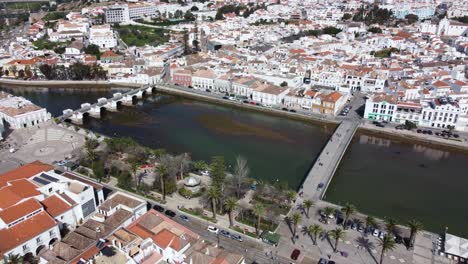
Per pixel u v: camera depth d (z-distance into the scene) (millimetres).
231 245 153250
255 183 197125
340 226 165125
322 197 190125
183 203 182000
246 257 146625
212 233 160500
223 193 179125
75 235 140375
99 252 132250
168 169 198000
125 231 141625
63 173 190875
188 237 140125
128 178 192625
